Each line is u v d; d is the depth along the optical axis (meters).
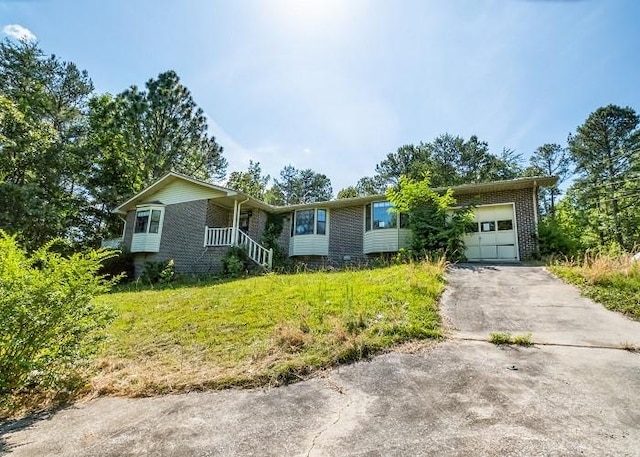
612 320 5.25
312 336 5.11
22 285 3.97
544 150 33.03
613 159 25.25
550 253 12.21
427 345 4.70
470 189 13.50
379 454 2.47
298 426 2.97
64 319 4.21
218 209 17.39
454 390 3.40
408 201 13.41
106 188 23.66
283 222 17.84
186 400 3.69
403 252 12.78
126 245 17.95
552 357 4.10
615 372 3.62
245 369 4.33
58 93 25.06
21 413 3.73
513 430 2.65
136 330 6.45
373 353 4.52
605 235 23.05
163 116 24.19
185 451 2.69
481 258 13.27
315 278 9.64
